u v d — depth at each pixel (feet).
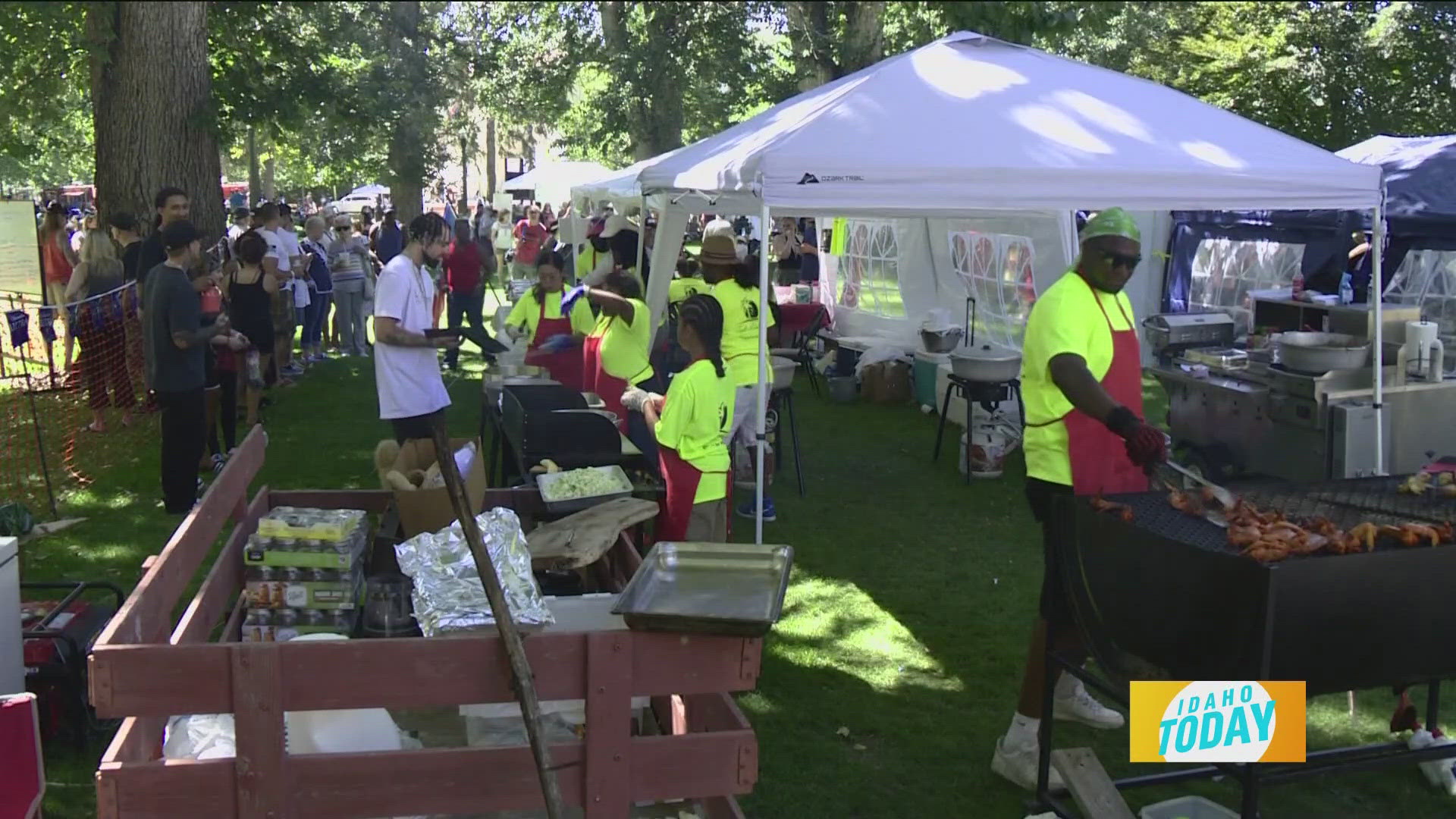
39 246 35.17
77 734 12.94
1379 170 17.42
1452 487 11.15
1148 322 26.05
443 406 19.63
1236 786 12.89
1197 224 39.01
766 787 12.62
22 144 24.81
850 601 18.58
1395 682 9.37
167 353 20.70
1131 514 10.28
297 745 8.99
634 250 33.58
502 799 8.64
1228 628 8.95
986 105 17.63
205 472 25.62
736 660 8.84
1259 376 22.06
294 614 10.67
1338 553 9.04
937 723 14.29
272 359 36.40
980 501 24.85
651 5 53.78
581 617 10.44
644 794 8.83
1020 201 16.17
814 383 38.88
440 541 10.66
